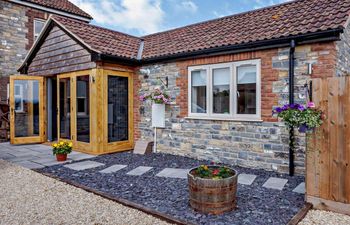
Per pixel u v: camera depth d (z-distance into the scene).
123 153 7.85
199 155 6.95
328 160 3.58
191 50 6.76
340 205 3.52
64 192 4.45
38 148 8.83
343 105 3.43
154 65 7.90
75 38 7.87
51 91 10.10
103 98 7.57
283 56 5.54
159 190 4.55
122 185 4.84
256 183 4.91
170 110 7.55
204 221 3.32
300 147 5.35
